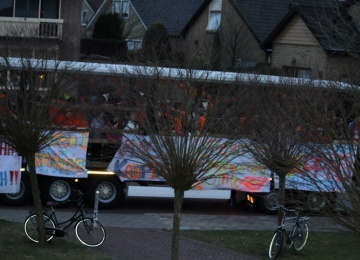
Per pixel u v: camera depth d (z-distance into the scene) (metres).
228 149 13.52
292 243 15.29
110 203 20.09
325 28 20.73
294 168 11.13
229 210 21.38
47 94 14.08
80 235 15.02
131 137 15.87
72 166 19.34
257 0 43.75
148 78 12.36
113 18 51.19
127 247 15.36
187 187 11.56
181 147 11.34
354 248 15.70
